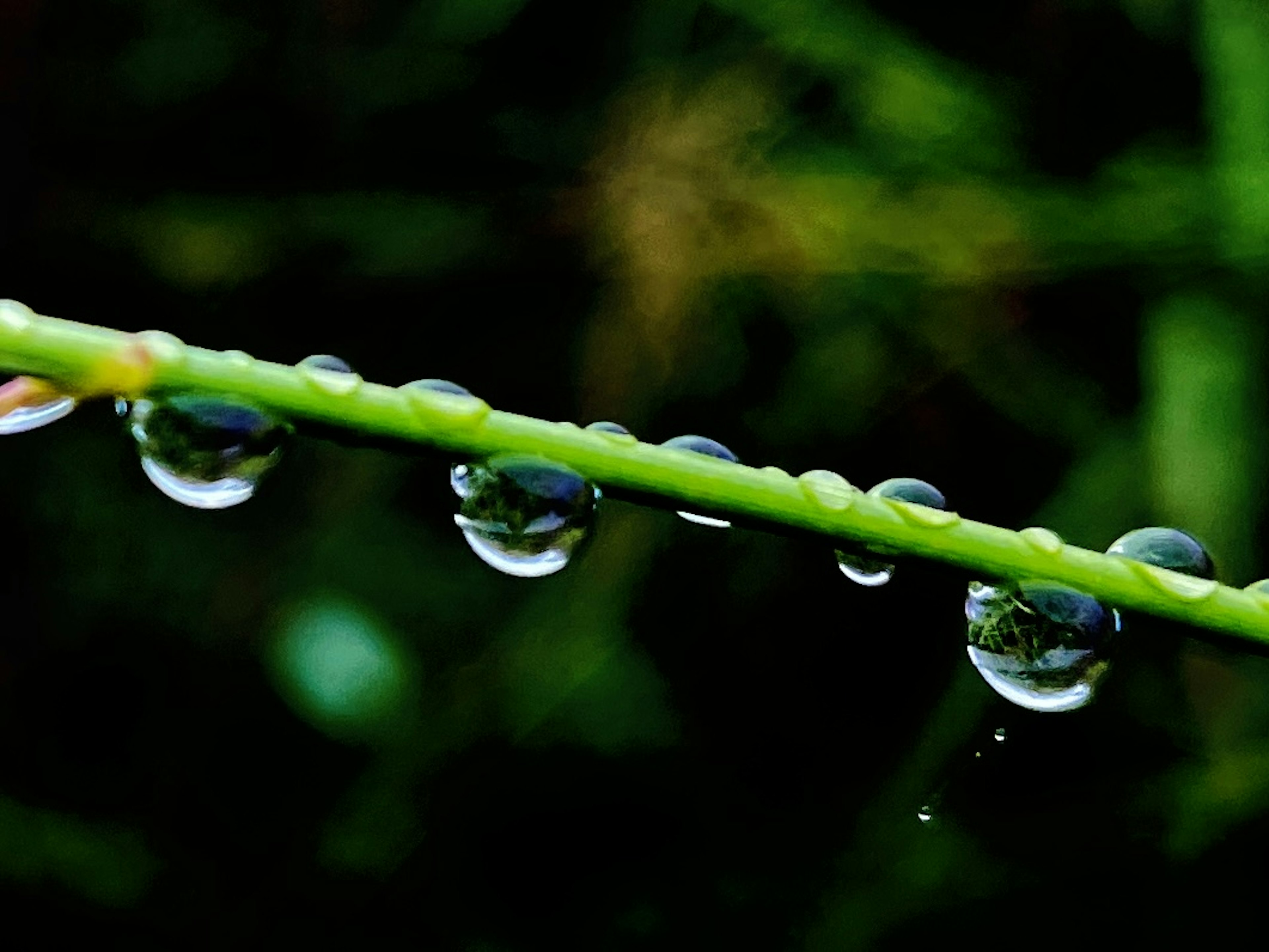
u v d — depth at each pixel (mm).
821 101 188
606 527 182
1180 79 180
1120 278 171
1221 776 153
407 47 202
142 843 182
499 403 196
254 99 203
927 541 107
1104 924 162
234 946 180
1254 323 162
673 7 191
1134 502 163
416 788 178
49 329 104
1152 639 166
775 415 184
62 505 192
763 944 172
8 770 185
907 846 168
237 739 190
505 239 191
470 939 177
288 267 197
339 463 191
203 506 109
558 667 178
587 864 180
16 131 194
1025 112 182
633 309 181
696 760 183
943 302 178
